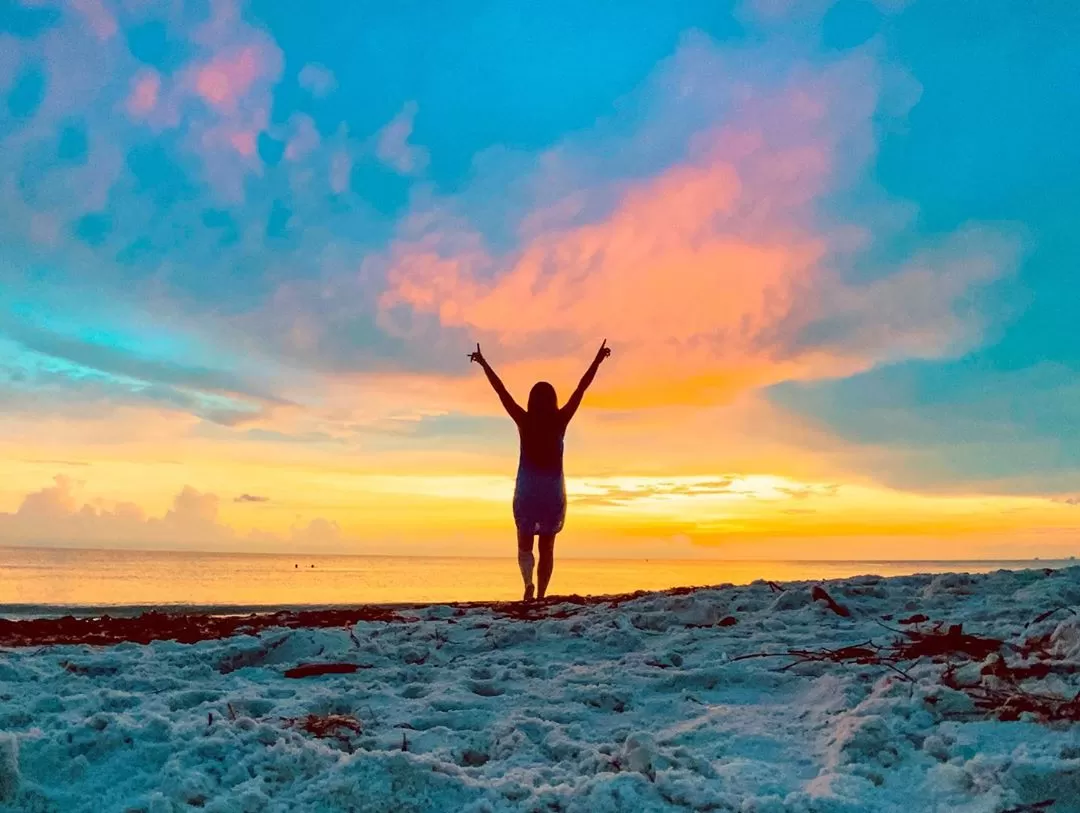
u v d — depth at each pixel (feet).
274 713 13.05
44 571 112.16
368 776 9.36
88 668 16.79
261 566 180.14
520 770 10.32
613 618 21.36
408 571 146.51
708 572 171.42
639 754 9.97
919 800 9.21
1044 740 10.36
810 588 23.24
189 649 19.39
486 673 16.24
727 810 8.80
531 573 31.17
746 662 15.85
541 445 30.60
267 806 9.02
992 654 13.67
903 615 19.98
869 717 10.78
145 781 9.81
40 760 10.11
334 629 20.59
